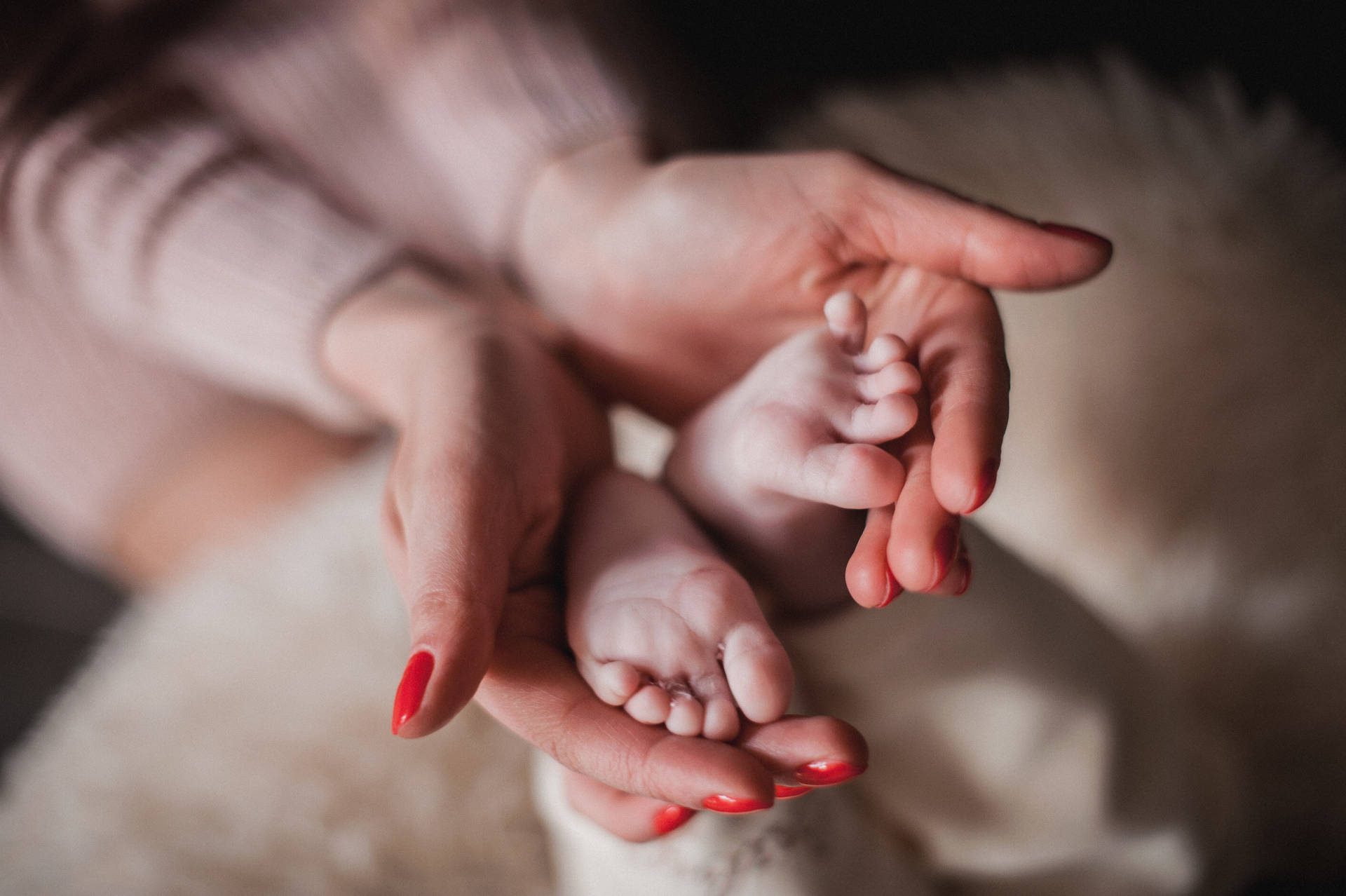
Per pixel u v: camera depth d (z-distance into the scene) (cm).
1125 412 54
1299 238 54
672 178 47
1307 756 51
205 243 64
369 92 78
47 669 106
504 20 67
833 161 41
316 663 58
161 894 50
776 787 35
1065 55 88
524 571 40
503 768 53
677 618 35
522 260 58
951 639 42
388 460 74
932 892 45
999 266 38
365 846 51
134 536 89
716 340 48
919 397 36
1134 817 43
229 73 79
